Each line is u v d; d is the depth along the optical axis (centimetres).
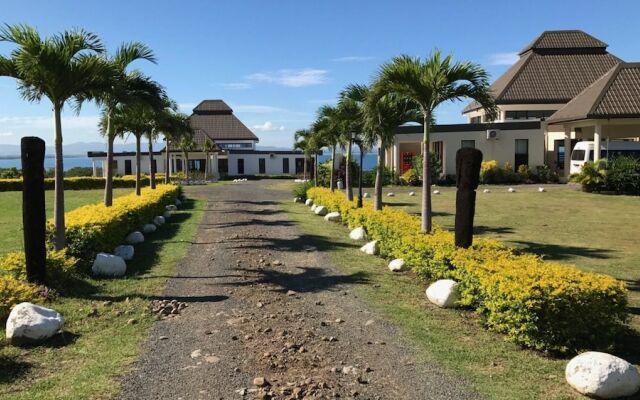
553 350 493
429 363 475
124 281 790
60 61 789
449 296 648
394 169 3177
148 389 421
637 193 2252
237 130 5916
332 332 566
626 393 399
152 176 2164
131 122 1764
